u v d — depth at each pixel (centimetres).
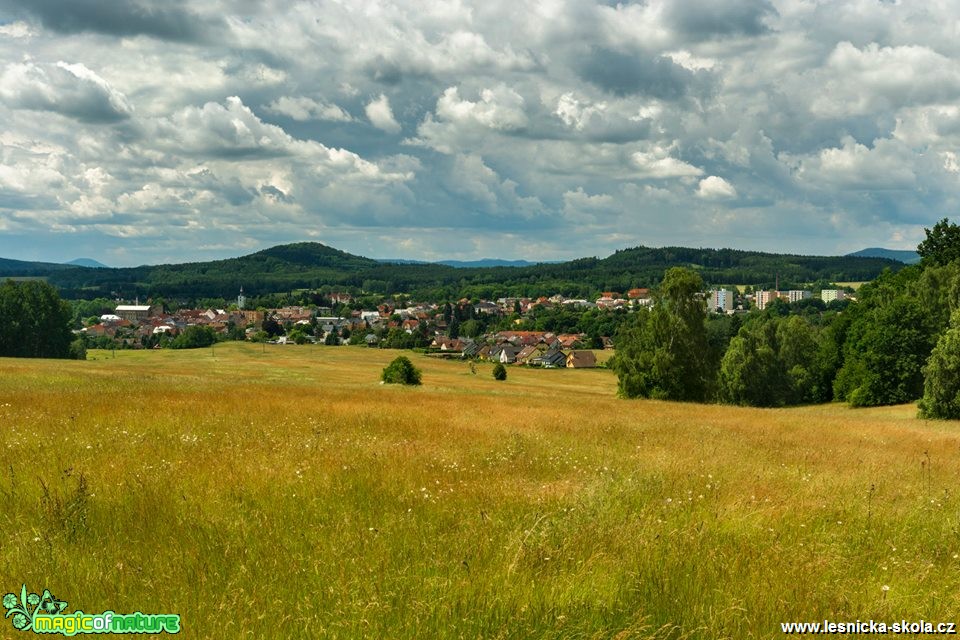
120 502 735
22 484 806
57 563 556
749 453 1448
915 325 5616
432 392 3534
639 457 1278
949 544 737
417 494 845
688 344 5166
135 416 1564
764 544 684
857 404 5803
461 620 469
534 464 1165
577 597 523
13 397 1948
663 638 465
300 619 458
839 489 1016
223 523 677
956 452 1658
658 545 657
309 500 789
